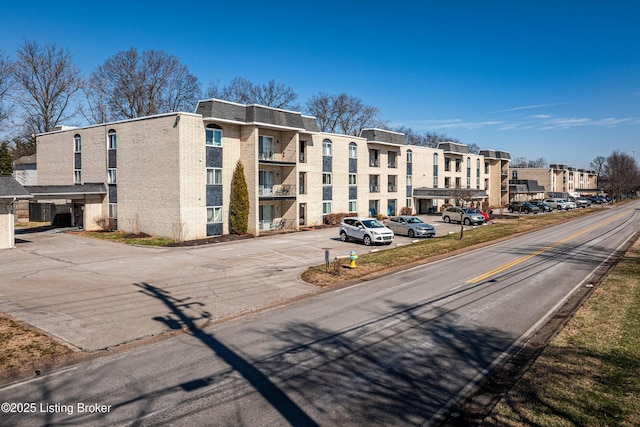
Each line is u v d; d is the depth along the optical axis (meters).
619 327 10.52
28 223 39.75
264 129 34.06
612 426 6.16
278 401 7.26
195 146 29.06
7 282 16.45
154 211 30.02
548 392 7.23
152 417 6.72
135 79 59.16
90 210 33.66
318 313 12.57
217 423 6.55
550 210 60.94
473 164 64.75
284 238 30.20
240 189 31.03
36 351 9.53
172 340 10.39
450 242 27.81
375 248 25.70
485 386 7.89
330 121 79.31
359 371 8.48
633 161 111.19
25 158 52.31
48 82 51.28
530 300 13.85
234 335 10.70
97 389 7.72
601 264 20.25
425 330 10.92
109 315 12.36
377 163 46.69
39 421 6.61
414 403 7.22
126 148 31.84
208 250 24.78
